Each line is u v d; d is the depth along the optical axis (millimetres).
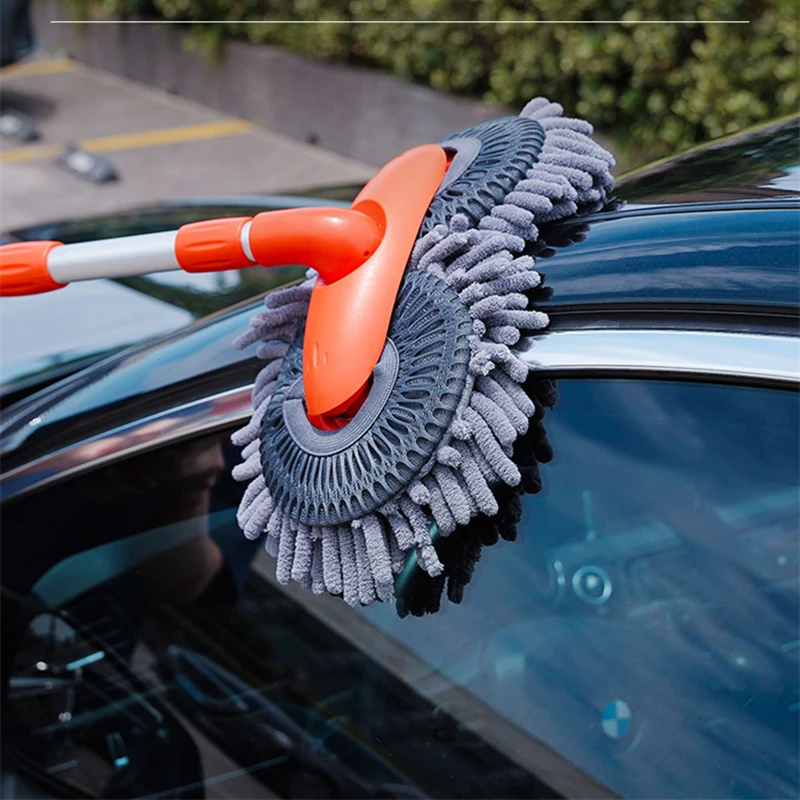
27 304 1696
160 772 1209
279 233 900
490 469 827
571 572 901
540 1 3938
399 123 4891
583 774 877
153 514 1156
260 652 1109
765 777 820
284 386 955
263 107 5738
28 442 1263
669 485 863
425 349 845
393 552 846
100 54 7043
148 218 2055
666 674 871
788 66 3344
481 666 931
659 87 3844
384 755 1008
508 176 951
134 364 1235
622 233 939
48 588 1278
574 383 870
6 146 5742
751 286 832
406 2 4602
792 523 827
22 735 1318
